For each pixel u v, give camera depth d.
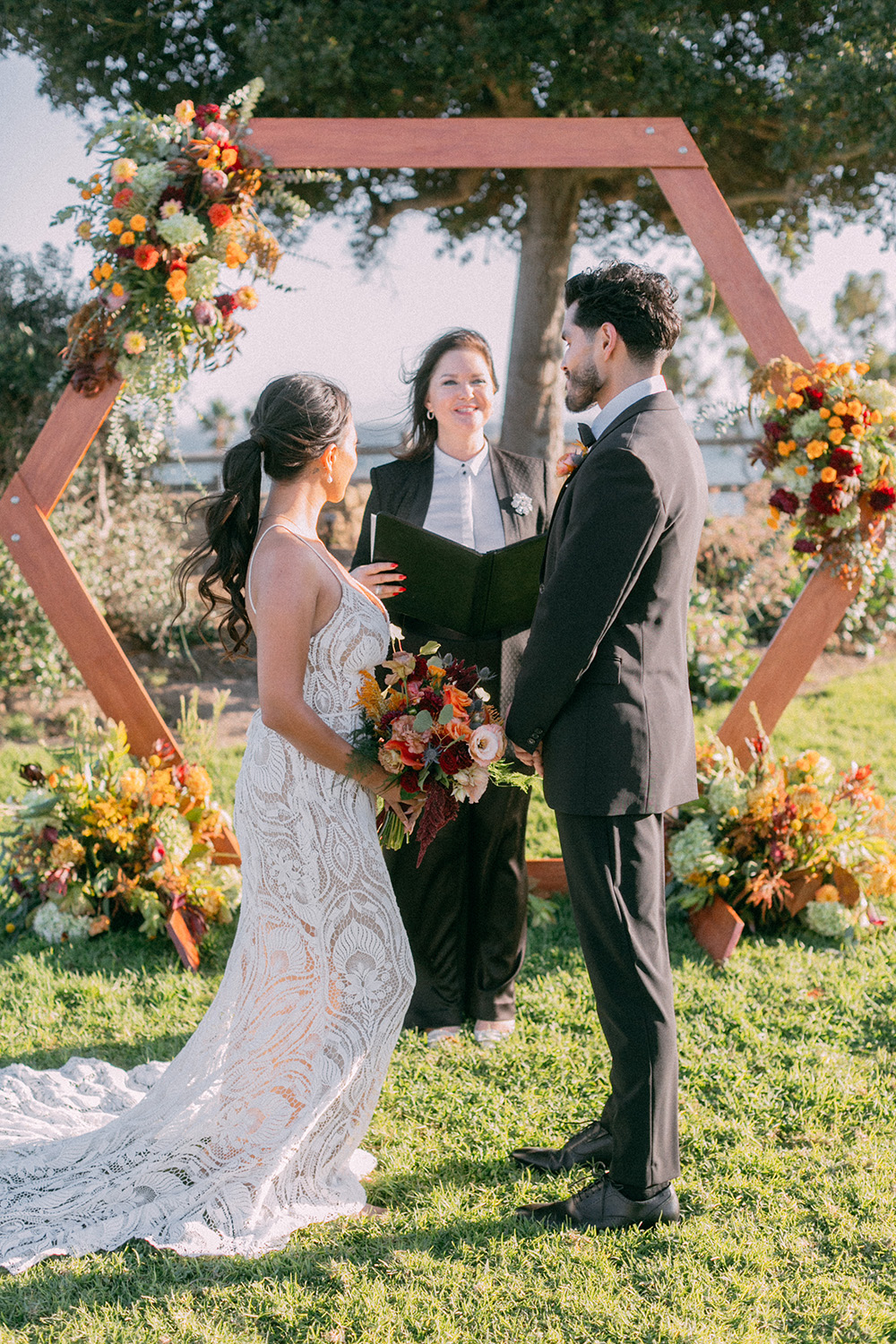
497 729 2.16
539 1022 3.16
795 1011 3.16
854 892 3.70
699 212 3.64
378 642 2.33
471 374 3.04
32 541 3.66
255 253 3.59
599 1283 2.05
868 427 3.56
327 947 2.30
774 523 3.68
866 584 3.73
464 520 3.12
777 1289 2.04
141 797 3.79
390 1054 2.35
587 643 2.09
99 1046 3.08
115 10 6.93
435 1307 2.00
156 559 7.54
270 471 2.28
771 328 3.68
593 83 6.98
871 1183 2.35
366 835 2.33
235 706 7.26
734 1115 2.65
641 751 2.16
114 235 3.43
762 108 7.53
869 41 6.36
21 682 7.04
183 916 3.71
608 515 2.05
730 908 3.67
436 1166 2.47
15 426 7.31
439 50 6.60
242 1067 2.37
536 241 8.57
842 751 5.80
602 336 2.21
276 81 6.58
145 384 3.51
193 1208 2.24
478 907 3.05
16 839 4.00
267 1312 1.98
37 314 7.39
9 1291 2.04
